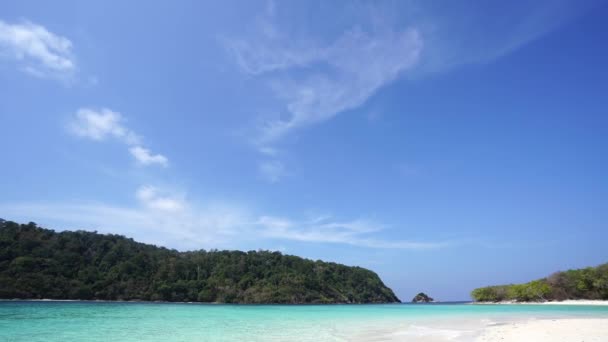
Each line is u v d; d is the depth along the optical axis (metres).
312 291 149.38
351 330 31.53
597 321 37.22
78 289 109.44
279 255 172.75
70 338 25.78
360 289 172.50
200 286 136.25
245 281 144.38
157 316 48.62
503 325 34.81
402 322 40.88
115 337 26.45
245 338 26.02
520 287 122.38
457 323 38.41
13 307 62.38
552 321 38.09
